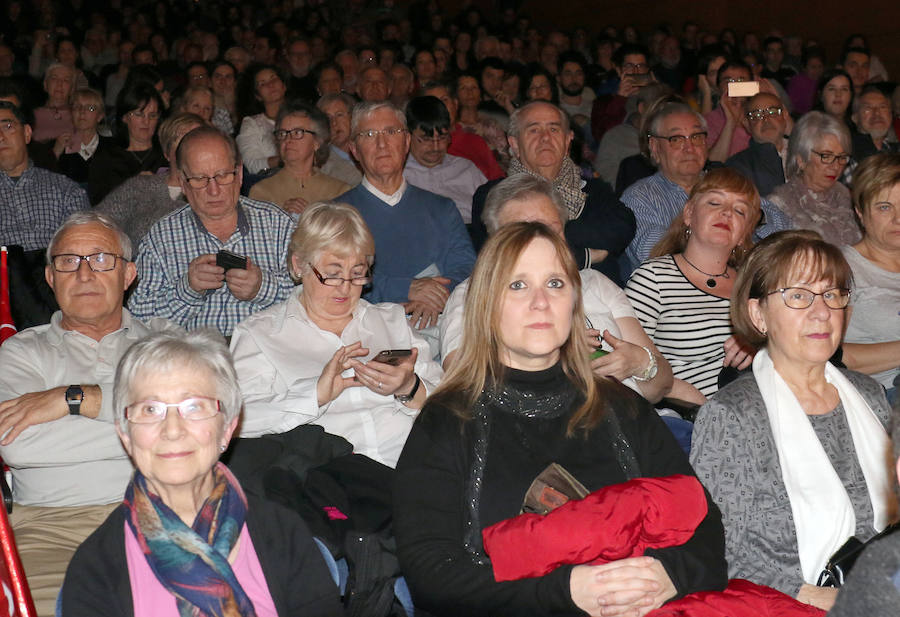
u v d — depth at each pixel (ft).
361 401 11.66
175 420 7.61
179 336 7.93
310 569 8.03
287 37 42.63
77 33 45.44
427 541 8.29
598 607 7.72
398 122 16.33
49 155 22.79
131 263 11.50
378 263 16.29
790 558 9.34
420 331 13.99
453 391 8.92
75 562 7.51
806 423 9.48
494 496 8.49
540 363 8.95
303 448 10.52
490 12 61.82
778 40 41.04
